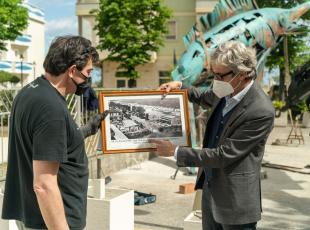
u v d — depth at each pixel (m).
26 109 2.29
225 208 2.92
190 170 8.58
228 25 7.94
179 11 26.72
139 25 20.92
